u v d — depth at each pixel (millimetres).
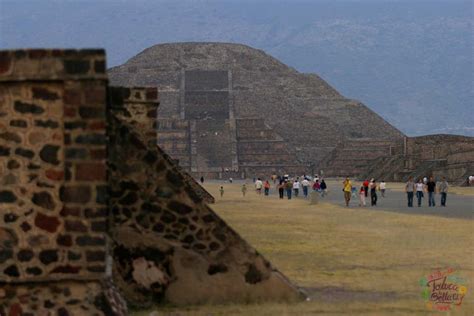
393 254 90062
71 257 45219
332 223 136625
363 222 139625
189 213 56812
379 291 64938
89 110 45062
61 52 44969
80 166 45156
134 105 71438
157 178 56406
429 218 149625
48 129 45344
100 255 45281
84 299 45188
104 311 44969
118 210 56094
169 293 56625
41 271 45250
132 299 56031
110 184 55906
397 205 197000
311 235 113438
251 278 57906
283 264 80938
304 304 57719
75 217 45219
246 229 122875
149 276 56344
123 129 56062
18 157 45375
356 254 90188
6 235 45375
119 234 56031
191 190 57094
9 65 45000
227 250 57500
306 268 78062
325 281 69938
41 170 45312
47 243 45312
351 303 58938
